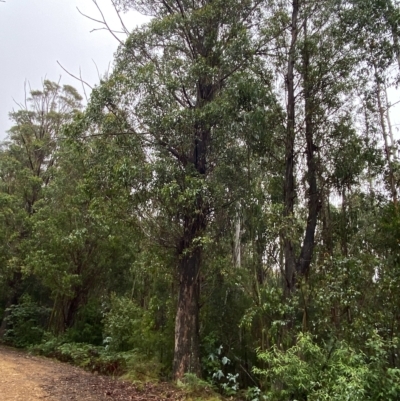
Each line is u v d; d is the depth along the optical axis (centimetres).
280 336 966
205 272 1174
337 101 1097
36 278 2139
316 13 1114
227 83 1070
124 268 1981
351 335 854
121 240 1675
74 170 1817
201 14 1115
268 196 1123
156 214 1091
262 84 1041
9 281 2173
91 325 1811
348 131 1091
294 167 1138
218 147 1083
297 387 789
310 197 1111
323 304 906
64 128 1131
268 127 1070
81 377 1050
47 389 865
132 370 1079
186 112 1020
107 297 1969
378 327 880
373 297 938
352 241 1119
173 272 1155
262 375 1024
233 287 1212
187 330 1070
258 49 1120
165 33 1122
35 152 2316
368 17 1042
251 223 1091
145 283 1745
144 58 1141
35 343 1894
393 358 841
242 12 1158
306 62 1105
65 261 1809
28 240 1964
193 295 1098
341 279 910
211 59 1145
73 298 1914
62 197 1848
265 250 1079
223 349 1176
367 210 1148
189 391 909
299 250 1143
